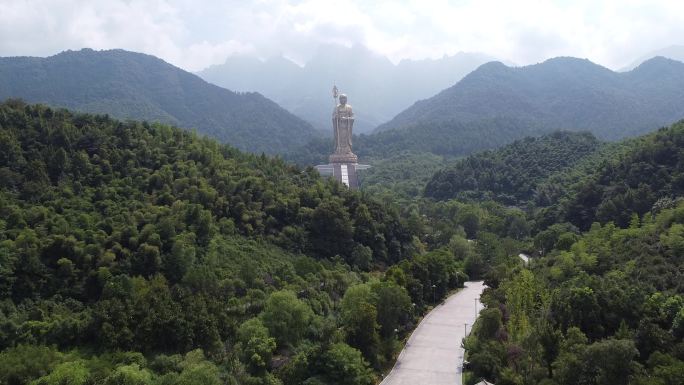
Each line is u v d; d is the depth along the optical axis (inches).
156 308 2874.0
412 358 3193.9
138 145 4411.9
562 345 2458.2
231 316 3088.1
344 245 4552.2
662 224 3646.7
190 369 2454.5
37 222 3314.5
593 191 5561.0
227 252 3754.9
